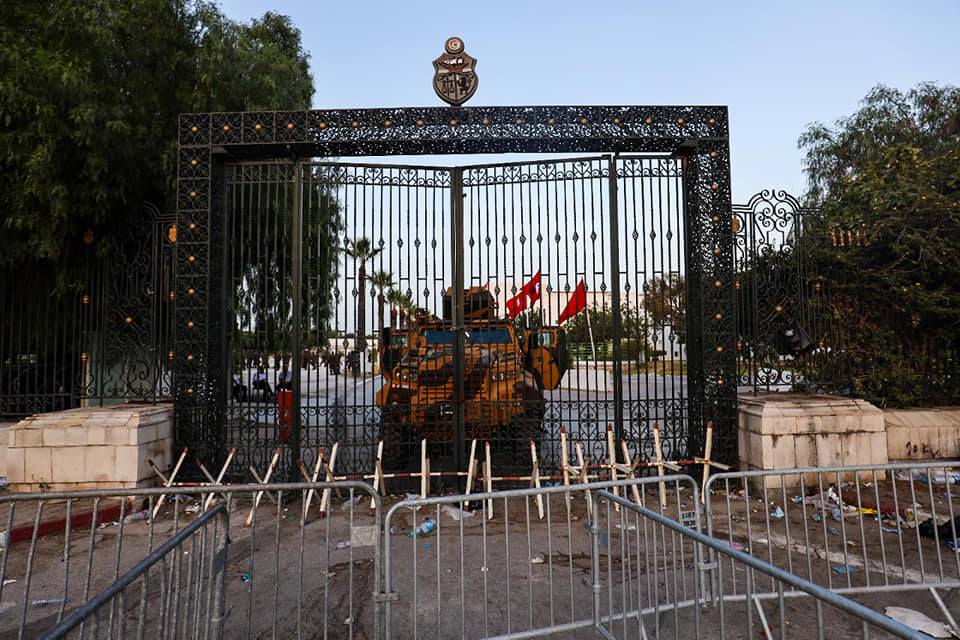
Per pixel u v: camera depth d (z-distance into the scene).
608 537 3.14
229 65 9.34
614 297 6.59
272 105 9.95
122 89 8.38
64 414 6.28
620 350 6.55
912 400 7.52
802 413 6.21
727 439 6.62
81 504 5.84
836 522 5.29
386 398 6.95
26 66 6.80
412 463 7.55
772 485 6.09
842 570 4.16
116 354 7.18
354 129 6.74
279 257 8.93
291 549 4.82
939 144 14.70
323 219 8.93
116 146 7.77
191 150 6.78
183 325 6.71
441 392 6.84
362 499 6.41
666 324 7.18
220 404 6.79
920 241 7.32
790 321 7.23
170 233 7.15
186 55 9.06
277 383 6.69
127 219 8.03
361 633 3.37
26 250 7.20
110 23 8.01
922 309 7.38
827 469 3.59
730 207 6.80
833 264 7.60
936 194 7.62
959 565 3.65
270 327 7.87
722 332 6.71
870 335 7.62
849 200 8.67
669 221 6.79
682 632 3.33
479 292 6.68
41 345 7.98
